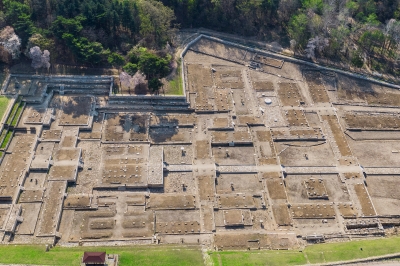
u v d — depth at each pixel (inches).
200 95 4163.4
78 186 3292.3
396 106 4217.5
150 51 4229.8
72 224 3056.1
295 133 3865.7
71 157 3464.6
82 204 3166.8
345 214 3250.5
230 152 3668.8
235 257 2847.0
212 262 2783.0
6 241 2878.9
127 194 3267.7
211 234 3070.9
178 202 3248.0
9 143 3518.7
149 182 3321.9
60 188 3240.7
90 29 4190.5
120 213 3144.7
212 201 3277.6
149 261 2751.0
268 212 3235.7
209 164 3540.8
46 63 3978.8
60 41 4173.2
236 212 3213.6
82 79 4109.3
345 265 2785.4
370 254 2866.6
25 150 3481.8
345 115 4092.0
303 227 3154.5
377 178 3543.3
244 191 3371.1
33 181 3275.1
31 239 2920.8
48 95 3956.7
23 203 3129.9
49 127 3698.3
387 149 3789.4
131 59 4087.1
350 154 3718.0
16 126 3636.8
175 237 3038.9
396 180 3531.0
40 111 3801.7
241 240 3031.5
